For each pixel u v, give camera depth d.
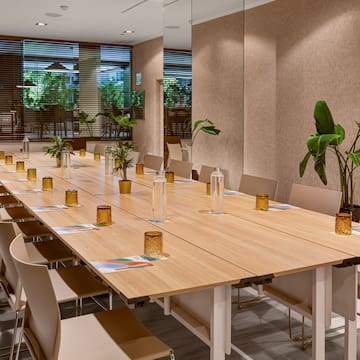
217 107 6.42
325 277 2.14
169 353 1.85
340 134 4.86
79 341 1.91
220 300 1.88
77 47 10.23
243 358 2.72
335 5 5.82
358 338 2.92
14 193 3.71
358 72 5.57
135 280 1.75
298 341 2.92
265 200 3.07
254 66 7.37
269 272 1.84
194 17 6.56
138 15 7.81
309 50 6.27
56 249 3.30
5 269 2.51
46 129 10.02
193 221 2.75
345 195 5.07
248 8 7.41
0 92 9.57
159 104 10.05
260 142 7.33
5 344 2.93
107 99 10.67
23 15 7.72
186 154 6.84
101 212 2.64
